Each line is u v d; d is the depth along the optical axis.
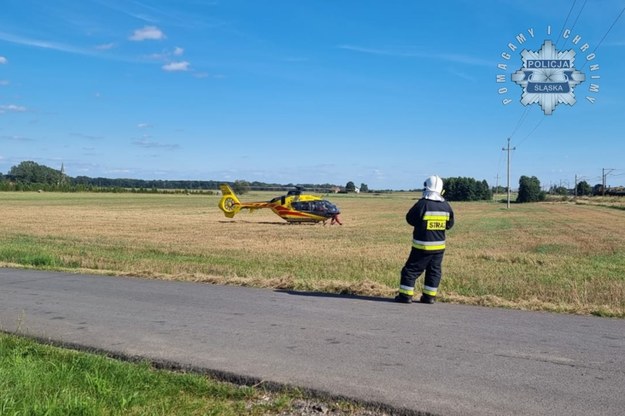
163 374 5.55
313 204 35.97
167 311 8.40
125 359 6.12
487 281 12.18
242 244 22.19
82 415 4.48
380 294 9.77
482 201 132.12
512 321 7.68
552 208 77.31
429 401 4.85
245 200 91.06
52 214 45.16
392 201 96.62
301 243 23.12
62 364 5.67
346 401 4.92
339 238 26.05
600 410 4.64
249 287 10.63
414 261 8.91
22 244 20.66
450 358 6.00
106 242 22.09
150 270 13.12
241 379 5.46
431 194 8.89
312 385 5.22
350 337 6.84
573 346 6.45
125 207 61.88
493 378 5.39
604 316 8.08
